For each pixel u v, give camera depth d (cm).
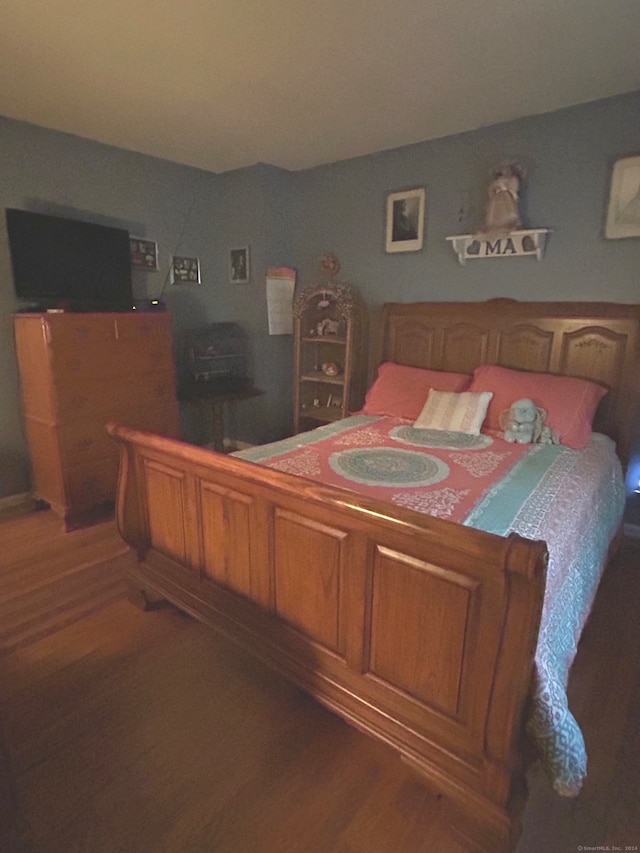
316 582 152
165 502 200
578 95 254
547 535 151
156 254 380
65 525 294
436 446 244
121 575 247
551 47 207
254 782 142
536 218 288
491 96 255
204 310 423
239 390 395
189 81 240
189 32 197
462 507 169
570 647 144
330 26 193
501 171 284
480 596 115
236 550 175
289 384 422
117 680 179
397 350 345
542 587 104
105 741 154
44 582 240
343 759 150
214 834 127
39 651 193
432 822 131
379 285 362
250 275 400
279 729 160
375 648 141
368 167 351
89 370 295
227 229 406
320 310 395
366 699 145
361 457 225
